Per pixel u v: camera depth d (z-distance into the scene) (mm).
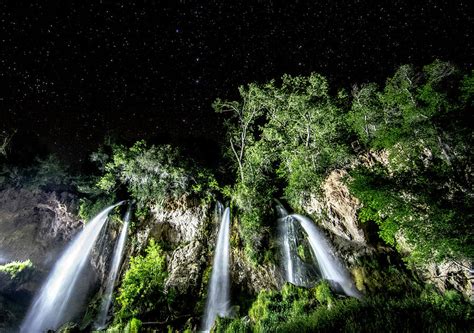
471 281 19078
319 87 27984
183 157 30766
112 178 29484
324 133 27641
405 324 6969
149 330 17812
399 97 23375
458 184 16219
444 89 23922
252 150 28562
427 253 14180
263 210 27781
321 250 25203
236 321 13602
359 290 21172
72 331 20141
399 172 16984
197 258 25969
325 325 8438
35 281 30062
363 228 24125
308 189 27438
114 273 27672
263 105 30234
